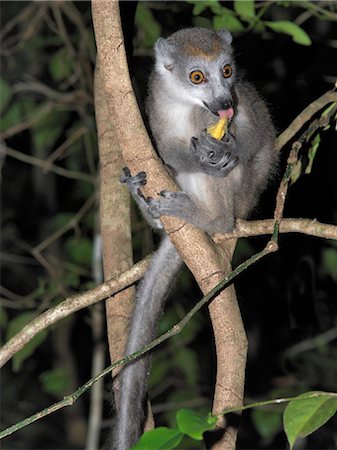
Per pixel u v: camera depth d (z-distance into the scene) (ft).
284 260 35.24
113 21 16.11
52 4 32.91
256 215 25.52
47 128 36.47
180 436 11.25
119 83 16.43
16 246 44.98
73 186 45.21
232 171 21.89
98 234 32.40
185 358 33.65
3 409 43.09
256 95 24.11
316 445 35.17
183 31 24.66
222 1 29.40
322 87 32.27
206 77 23.07
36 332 19.35
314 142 21.68
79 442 42.22
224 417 17.63
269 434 30.91
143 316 20.85
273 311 36.91
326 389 34.04
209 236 19.54
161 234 21.86
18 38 37.55
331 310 34.86
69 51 33.35
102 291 20.11
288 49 32.01
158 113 23.36
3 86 33.30
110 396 21.58
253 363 37.01
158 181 18.15
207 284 18.04
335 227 17.89
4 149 33.65
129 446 19.57
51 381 36.94
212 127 21.44
